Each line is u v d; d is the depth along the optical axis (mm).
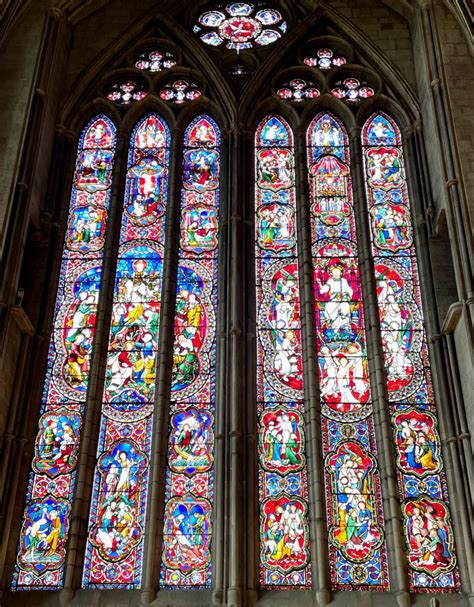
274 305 23125
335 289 23391
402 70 26422
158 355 22234
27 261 23297
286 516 20094
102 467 20859
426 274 22953
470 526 19281
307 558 19578
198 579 19391
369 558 19578
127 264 23953
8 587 19250
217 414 21094
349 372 22078
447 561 19453
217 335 22406
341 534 19844
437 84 23859
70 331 22781
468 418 20281
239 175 24688
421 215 23938
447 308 22328
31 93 23906
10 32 24953
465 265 20828
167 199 24969
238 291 22688
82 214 24750
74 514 19922
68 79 26578
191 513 20203
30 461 20797
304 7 28125
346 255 23953
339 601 18875
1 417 20219
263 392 21781
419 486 20375
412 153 25109
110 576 19500
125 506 20328
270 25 28141
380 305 23031
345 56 27375
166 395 21656
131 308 23234
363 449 20984
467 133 22812
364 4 27672
